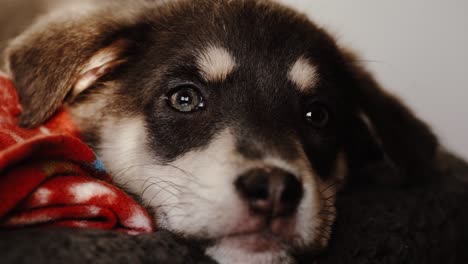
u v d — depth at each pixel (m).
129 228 0.28
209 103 0.31
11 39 0.38
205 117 0.30
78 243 0.24
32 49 0.33
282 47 0.32
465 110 0.52
